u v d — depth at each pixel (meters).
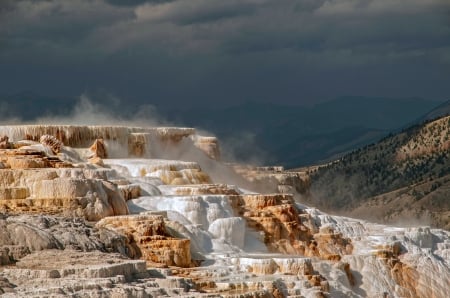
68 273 185.75
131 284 186.62
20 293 172.75
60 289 175.12
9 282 179.62
